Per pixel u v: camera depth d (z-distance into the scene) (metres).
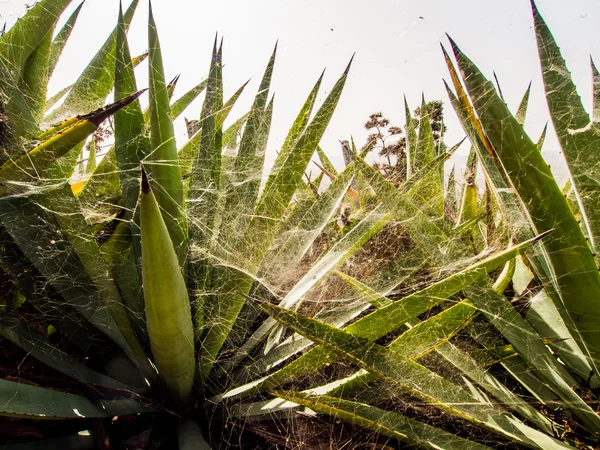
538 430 1.52
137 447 1.40
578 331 1.43
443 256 1.82
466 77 1.41
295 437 1.56
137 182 1.57
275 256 2.00
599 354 1.43
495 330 1.83
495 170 1.77
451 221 2.74
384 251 2.62
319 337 1.27
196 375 1.54
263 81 1.93
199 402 1.58
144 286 1.15
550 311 1.85
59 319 1.57
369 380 1.56
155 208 1.04
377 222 1.84
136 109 1.57
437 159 2.08
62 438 1.35
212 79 1.89
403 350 1.51
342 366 1.88
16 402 1.14
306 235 2.03
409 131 3.06
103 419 1.38
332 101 1.60
